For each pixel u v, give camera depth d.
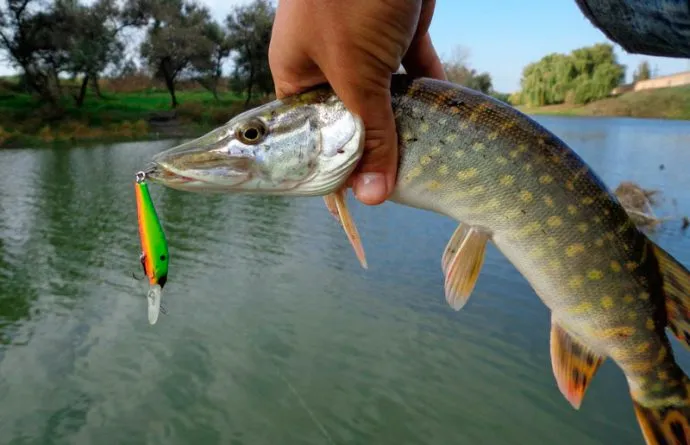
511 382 1.12
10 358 1.21
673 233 2.08
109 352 1.24
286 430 0.98
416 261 1.85
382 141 0.26
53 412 1.02
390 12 0.22
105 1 7.20
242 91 8.62
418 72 0.33
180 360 1.21
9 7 6.00
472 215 0.28
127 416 1.02
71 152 4.75
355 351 1.25
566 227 0.28
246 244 2.11
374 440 0.96
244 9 8.11
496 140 0.27
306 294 1.57
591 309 0.29
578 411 1.02
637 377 0.29
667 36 0.27
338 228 2.34
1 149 4.92
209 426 0.99
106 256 1.98
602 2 0.28
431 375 1.15
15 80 7.84
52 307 1.50
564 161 0.28
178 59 7.77
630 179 3.17
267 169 0.28
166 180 0.28
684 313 0.29
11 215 2.57
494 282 1.62
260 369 1.17
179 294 1.58
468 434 0.97
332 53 0.23
